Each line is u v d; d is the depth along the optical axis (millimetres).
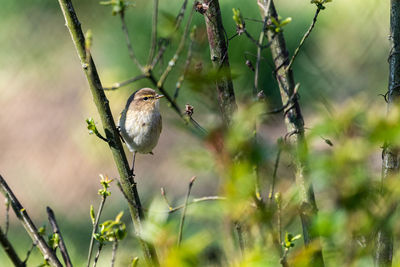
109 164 14211
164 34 3271
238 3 9586
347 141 2320
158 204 2994
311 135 2398
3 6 14430
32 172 14477
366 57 10945
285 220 2961
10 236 12406
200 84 2916
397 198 2412
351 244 2584
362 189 2301
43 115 14969
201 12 4219
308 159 2396
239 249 3258
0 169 14883
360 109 2371
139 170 13891
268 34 4637
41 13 14688
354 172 2305
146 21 10594
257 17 9516
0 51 14844
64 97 14789
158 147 13453
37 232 4133
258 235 2953
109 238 3590
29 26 14727
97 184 14078
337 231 2334
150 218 2871
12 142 15078
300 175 3449
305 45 10867
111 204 13867
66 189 14219
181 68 3457
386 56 11016
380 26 10719
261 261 2734
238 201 2590
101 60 11570
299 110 4531
